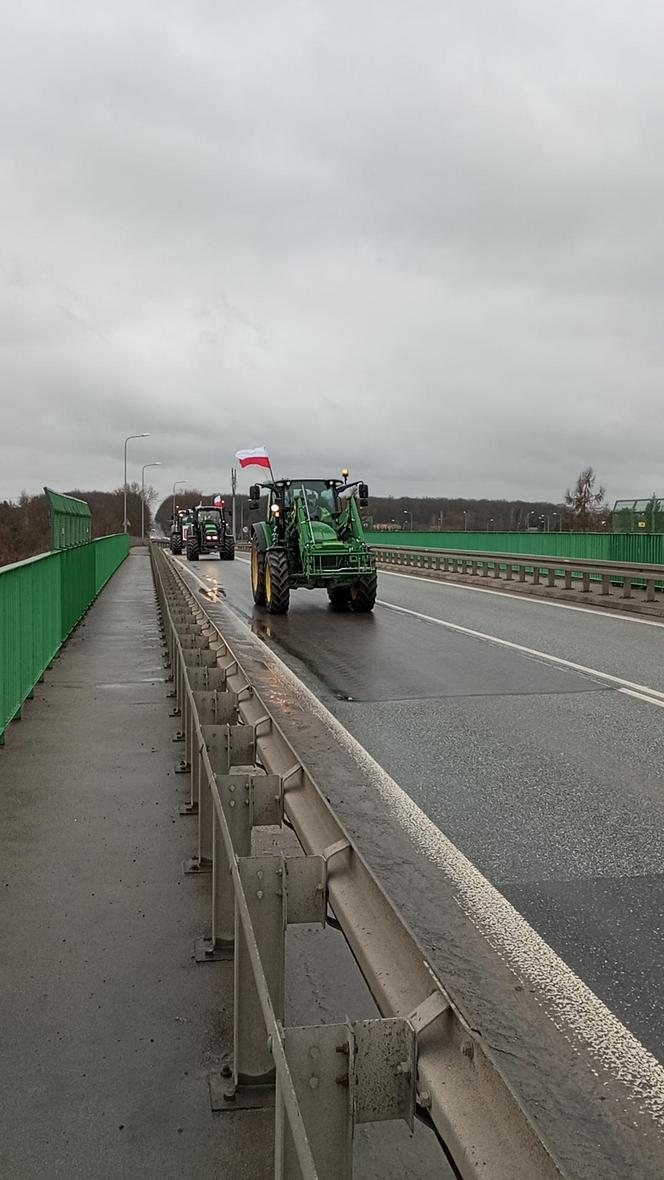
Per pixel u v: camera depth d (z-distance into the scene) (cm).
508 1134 170
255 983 250
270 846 489
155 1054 299
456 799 581
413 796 587
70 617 1341
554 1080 283
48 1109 271
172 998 334
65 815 534
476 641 1329
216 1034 311
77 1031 312
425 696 923
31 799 563
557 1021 319
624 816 546
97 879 441
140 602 1938
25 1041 306
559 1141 251
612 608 1752
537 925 397
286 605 1738
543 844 498
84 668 1052
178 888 431
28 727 752
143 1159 250
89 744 697
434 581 2553
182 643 838
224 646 761
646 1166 241
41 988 340
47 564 1034
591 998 336
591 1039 308
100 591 2180
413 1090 199
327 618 1667
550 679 1012
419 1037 204
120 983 344
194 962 360
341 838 311
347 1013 323
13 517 5056
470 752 700
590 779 625
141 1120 267
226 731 483
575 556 2353
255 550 1950
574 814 550
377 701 899
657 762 666
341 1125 199
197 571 3381
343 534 1811
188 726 616
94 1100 276
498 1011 325
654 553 2006
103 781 602
